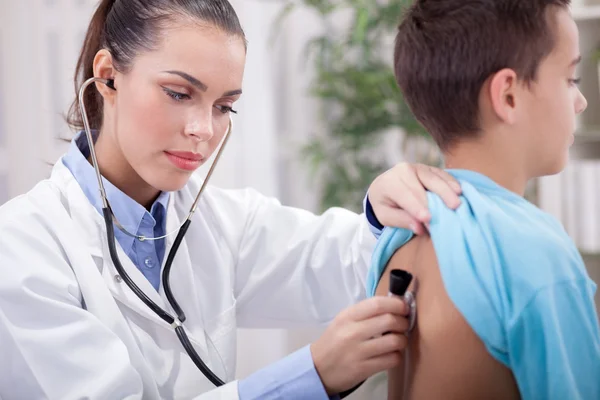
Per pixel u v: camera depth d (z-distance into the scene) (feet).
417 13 2.67
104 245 3.59
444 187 2.53
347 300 4.22
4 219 3.38
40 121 7.30
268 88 8.54
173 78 3.23
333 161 9.00
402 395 2.72
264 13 8.58
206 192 4.30
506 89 2.41
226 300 3.99
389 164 9.43
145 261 3.77
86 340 3.21
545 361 2.19
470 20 2.45
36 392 3.18
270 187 8.59
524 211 2.38
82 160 3.74
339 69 8.95
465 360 2.35
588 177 6.63
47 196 3.58
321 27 9.17
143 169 3.46
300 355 2.85
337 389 2.79
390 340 2.57
